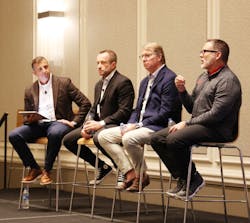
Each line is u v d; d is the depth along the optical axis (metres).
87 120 5.42
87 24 6.89
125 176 4.91
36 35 7.71
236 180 5.18
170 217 5.09
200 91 4.45
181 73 5.76
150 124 4.77
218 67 4.32
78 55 7.02
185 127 4.25
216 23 5.42
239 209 5.17
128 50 6.33
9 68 8.23
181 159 4.35
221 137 4.23
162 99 4.76
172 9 5.86
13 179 8.05
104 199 6.40
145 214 5.27
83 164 6.87
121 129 4.88
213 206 5.39
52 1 7.38
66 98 5.88
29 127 5.67
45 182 5.48
